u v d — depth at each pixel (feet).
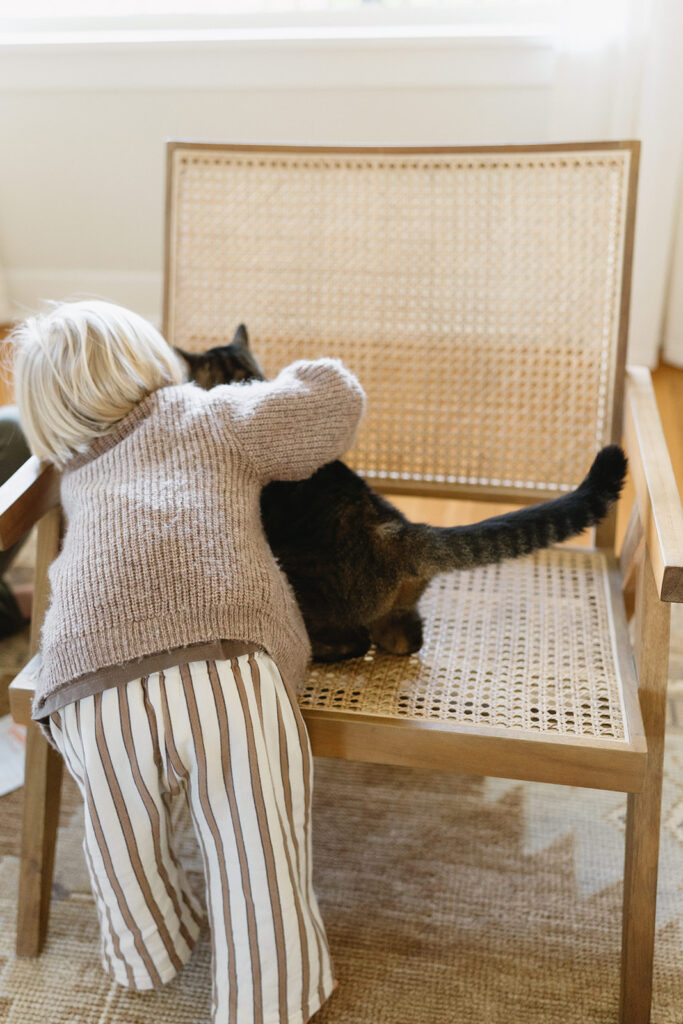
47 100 8.33
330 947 3.65
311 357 4.55
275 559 3.38
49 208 8.86
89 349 3.20
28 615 5.49
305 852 3.24
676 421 7.23
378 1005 3.43
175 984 3.54
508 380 4.39
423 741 3.19
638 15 6.88
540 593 3.99
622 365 4.20
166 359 3.43
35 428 3.29
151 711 2.89
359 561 3.40
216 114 8.19
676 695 4.87
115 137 8.43
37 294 9.29
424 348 4.44
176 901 3.37
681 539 2.86
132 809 3.04
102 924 3.36
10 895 3.92
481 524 3.27
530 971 3.54
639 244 7.62
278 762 3.05
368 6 7.79
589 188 4.15
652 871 3.20
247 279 4.51
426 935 3.69
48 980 3.58
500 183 4.24
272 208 4.44
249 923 3.07
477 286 4.33
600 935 3.67
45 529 3.55
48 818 3.58
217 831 3.03
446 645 3.69
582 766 3.09
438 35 7.54
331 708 3.32
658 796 3.15
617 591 3.96
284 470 3.29
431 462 4.56
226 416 3.23
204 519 3.02
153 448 3.14
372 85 7.82
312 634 3.58
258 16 7.95
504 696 3.36
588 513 3.19
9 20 8.27
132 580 2.90
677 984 3.48
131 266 9.03
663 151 7.20
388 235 4.37
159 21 8.11
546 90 7.63
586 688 3.38
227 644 2.96
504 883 3.90
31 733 3.46
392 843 4.10
